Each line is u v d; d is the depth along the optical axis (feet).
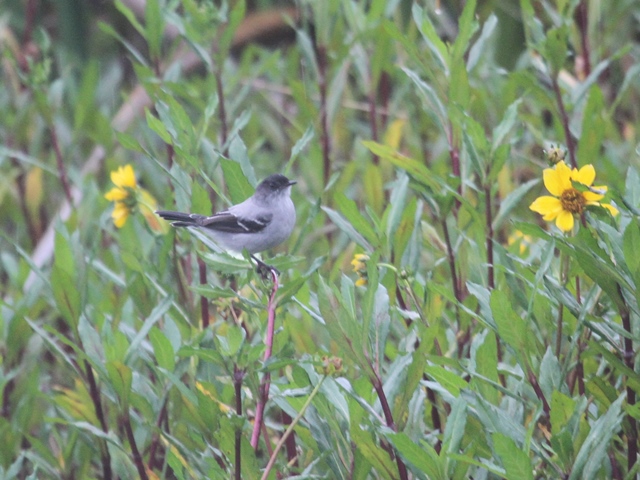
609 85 47.37
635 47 47.80
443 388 23.98
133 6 61.87
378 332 23.20
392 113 45.19
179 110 31.63
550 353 24.22
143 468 27.86
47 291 35.29
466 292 32.14
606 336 24.06
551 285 24.31
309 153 43.98
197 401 25.35
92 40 63.57
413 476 23.80
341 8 45.19
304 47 42.34
